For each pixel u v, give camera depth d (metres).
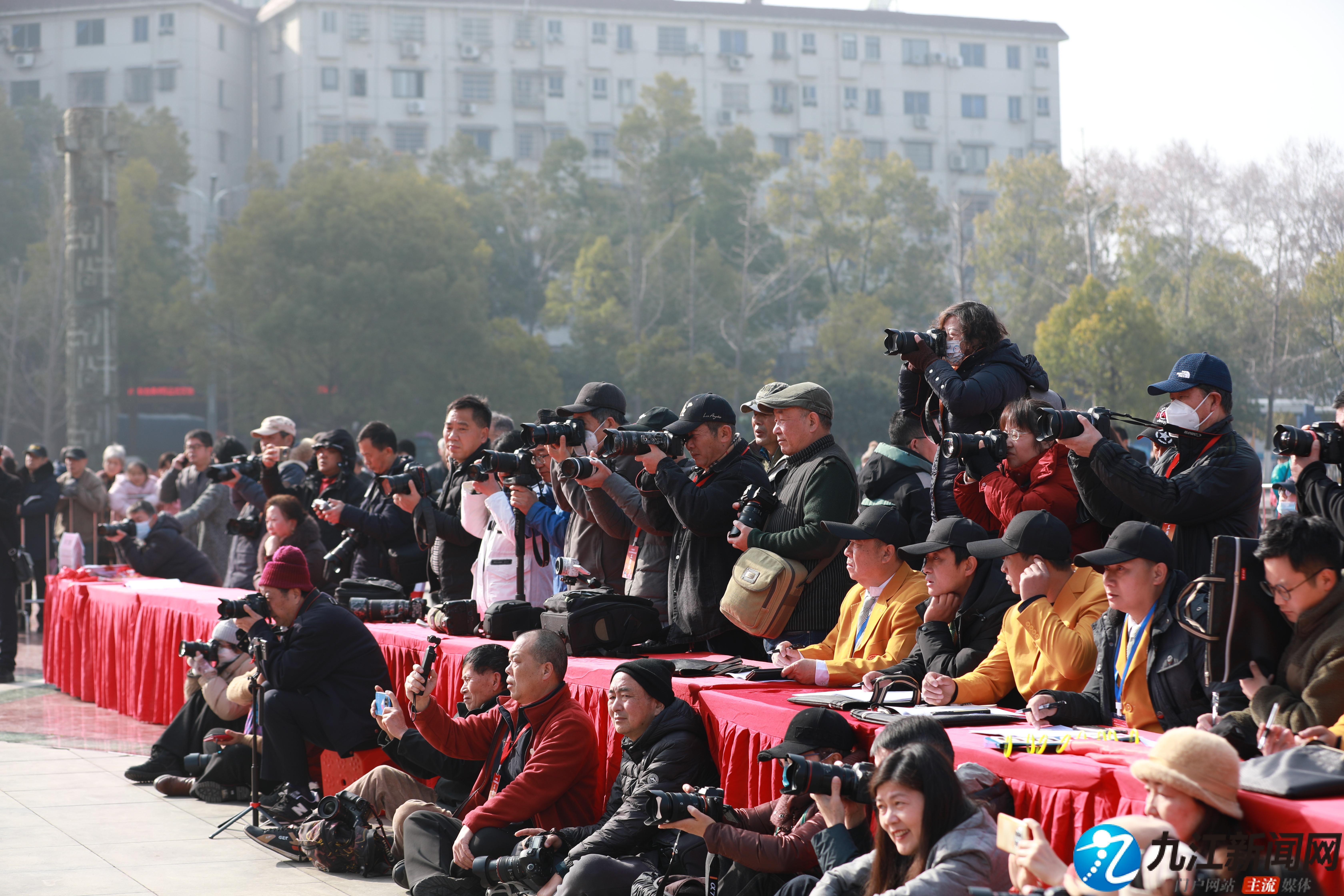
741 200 78.88
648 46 92.88
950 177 96.88
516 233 79.69
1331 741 3.52
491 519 7.63
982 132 98.06
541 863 5.39
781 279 78.56
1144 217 66.81
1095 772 3.73
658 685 5.34
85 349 26.83
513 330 63.50
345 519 8.63
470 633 7.36
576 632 6.33
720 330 73.31
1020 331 72.12
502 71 90.50
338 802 6.70
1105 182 72.75
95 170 26.84
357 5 88.69
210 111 90.00
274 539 9.71
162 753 8.74
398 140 89.12
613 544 7.53
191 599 10.08
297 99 88.94
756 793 4.96
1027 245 74.19
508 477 7.06
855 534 5.54
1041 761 3.89
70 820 7.74
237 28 92.38
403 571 8.93
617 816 5.20
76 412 26.77
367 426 9.17
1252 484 4.99
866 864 4.01
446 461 9.51
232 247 60.34
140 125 80.31
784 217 81.75
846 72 95.69
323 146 77.81
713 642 6.57
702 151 79.62
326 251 59.59
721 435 6.60
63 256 69.00
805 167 92.56
